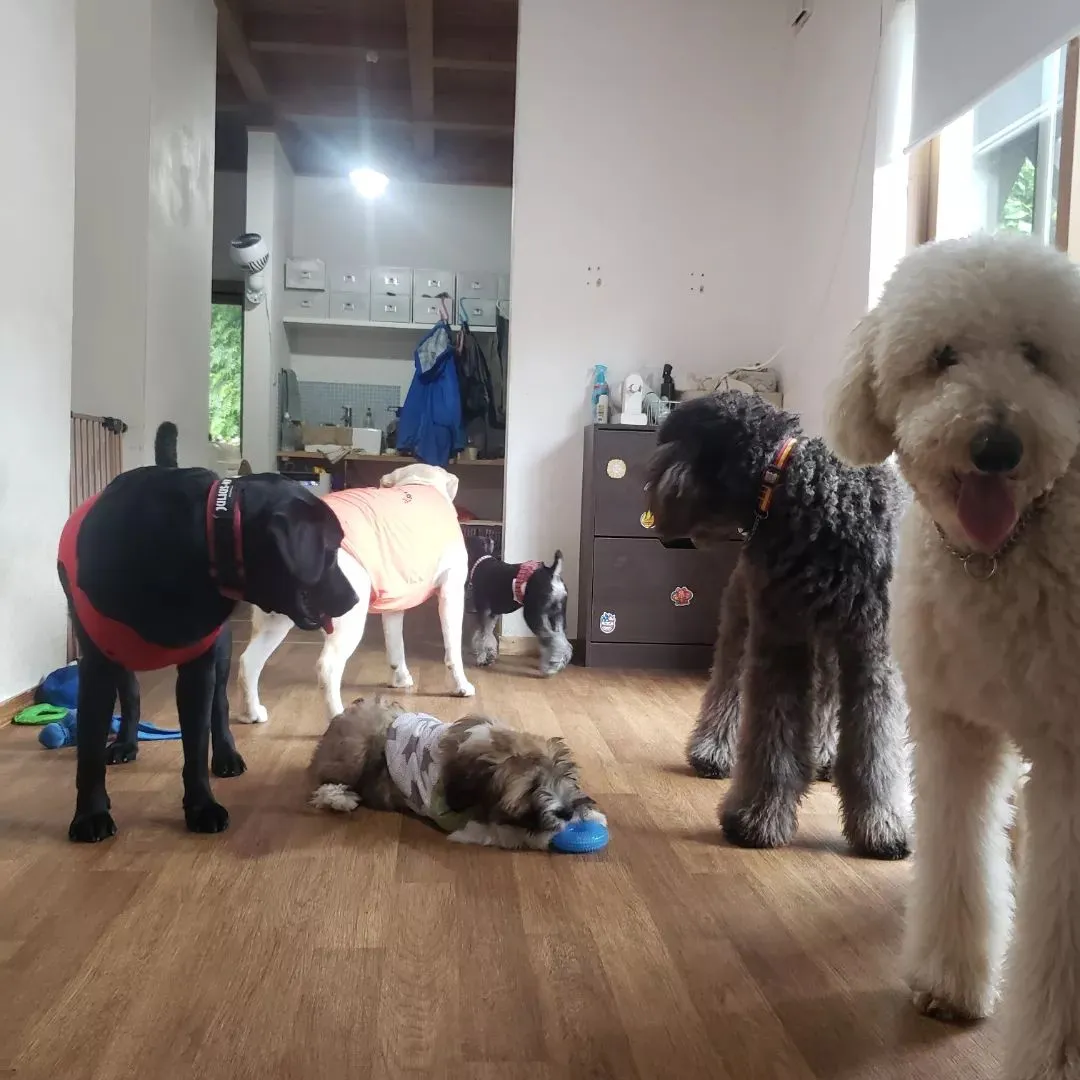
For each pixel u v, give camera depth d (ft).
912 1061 4.00
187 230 14.89
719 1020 4.29
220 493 6.04
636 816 7.09
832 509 6.24
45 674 9.82
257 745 8.58
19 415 9.12
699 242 14.29
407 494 10.03
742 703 6.86
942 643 3.92
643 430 12.82
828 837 6.75
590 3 14.05
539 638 12.29
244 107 21.49
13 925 5.04
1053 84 8.55
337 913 5.27
